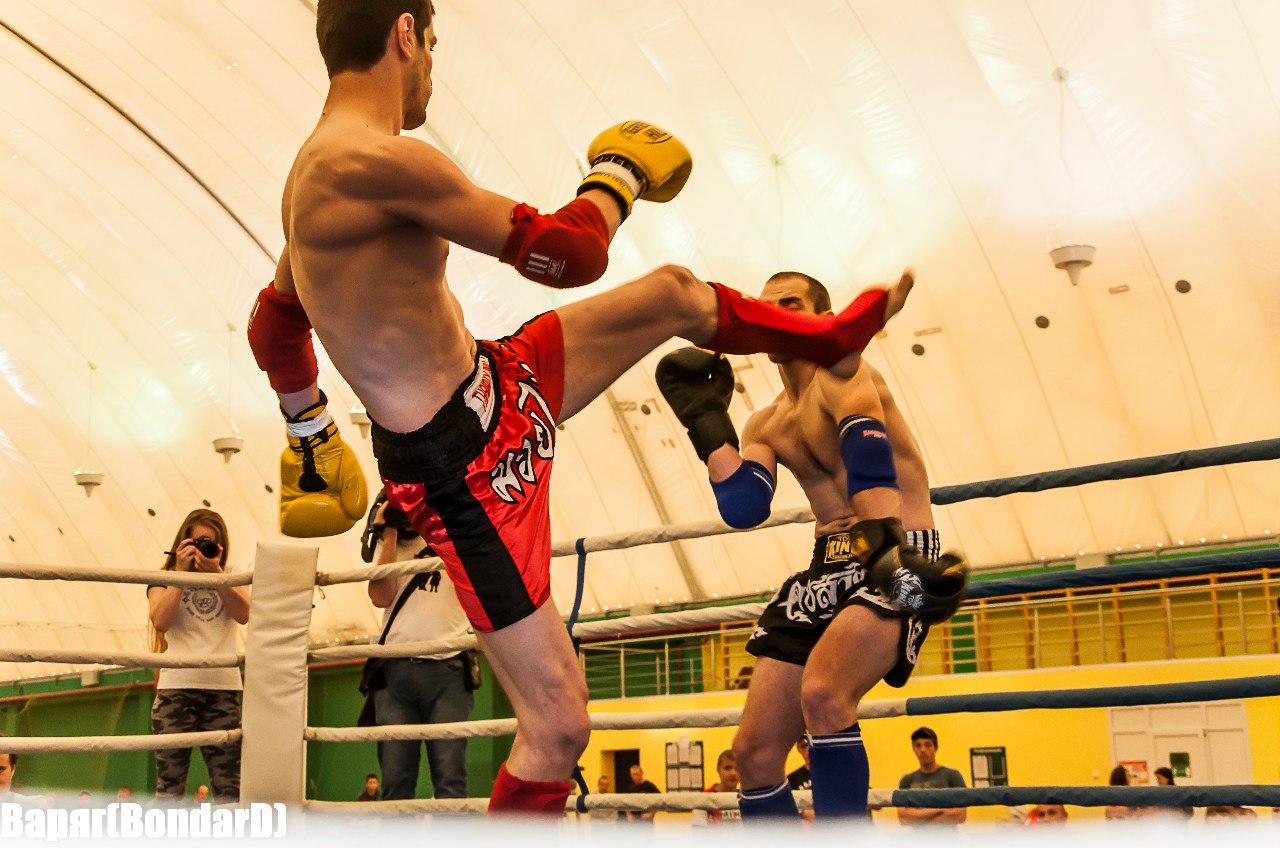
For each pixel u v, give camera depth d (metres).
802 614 2.70
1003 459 13.81
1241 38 10.18
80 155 14.35
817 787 2.35
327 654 3.69
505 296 14.45
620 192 1.78
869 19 11.35
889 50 11.49
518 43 12.49
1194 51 10.43
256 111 13.38
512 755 1.85
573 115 12.92
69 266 15.72
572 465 15.80
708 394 2.52
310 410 2.20
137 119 13.70
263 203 14.28
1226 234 11.36
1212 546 13.16
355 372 1.77
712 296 2.02
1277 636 12.88
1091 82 10.91
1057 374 12.94
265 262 14.95
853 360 2.06
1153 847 1.52
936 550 2.61
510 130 13.25
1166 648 13.25
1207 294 11.76
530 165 13.45
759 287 13.64
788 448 2.75
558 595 16.91
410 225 1.74
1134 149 11.17
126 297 15.87
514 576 1.82
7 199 15.03
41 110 13.85
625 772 15.34
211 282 15.40
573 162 13.23
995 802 2.73
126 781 18.02
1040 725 12.68
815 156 12.50
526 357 1.90
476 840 1.79
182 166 14.16
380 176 1.67
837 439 2.64
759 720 2.69
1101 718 12.44
